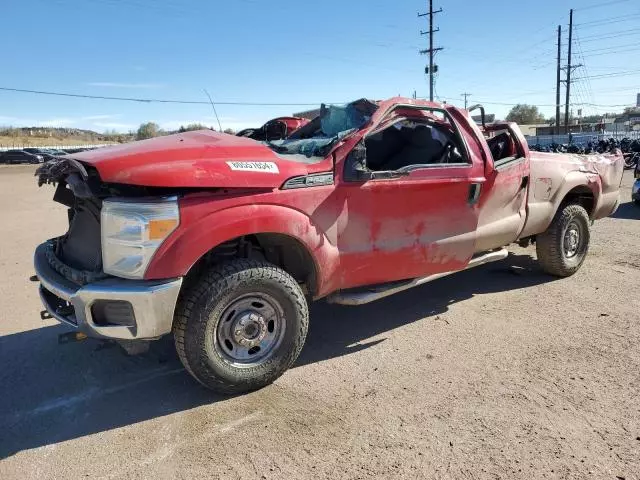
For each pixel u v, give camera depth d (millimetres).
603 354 3848
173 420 3117
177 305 3221
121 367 3848
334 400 3297
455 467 2621
